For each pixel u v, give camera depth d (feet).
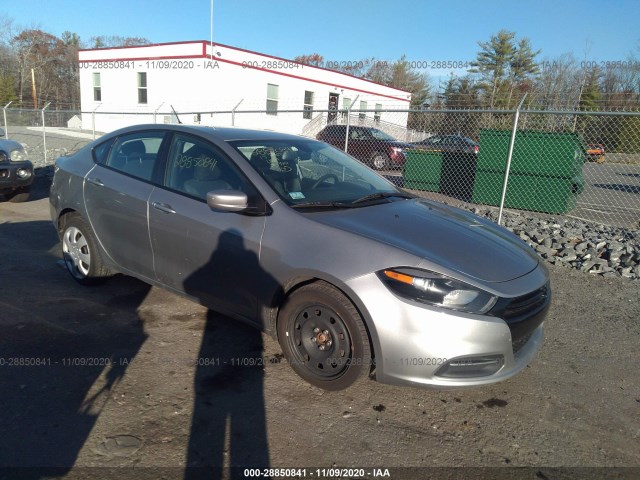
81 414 8.64
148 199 11.98
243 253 10.24
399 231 9.76
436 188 36.99
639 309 15.15
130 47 67.62
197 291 11.36
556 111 21.48
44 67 169.27
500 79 140.87
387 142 45.14
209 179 11.32
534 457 8.25
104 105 73.26
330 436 8.46
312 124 67.67
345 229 9.48
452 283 8.54
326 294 9.21
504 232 11.58
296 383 10.02
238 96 65.00
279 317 10.06
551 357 11.89
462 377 8.61
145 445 7.95
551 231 23.98
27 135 64.39
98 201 13.24
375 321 8.63
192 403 9.16
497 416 9.36
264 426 8.61
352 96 81.82
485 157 32.68
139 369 10.23
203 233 10.85
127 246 12.71
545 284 9.94
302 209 10.19
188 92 62.85
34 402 8.91
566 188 30.48
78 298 13.67
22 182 26.16
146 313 12.92
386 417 9.11
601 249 21.07
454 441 8.55
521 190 31.83
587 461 8.22
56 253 17.84
